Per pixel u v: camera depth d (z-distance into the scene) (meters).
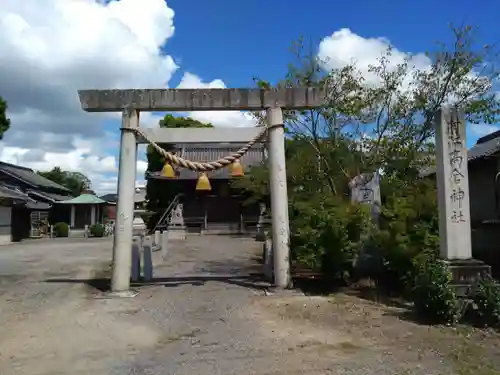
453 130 9.24
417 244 10.21
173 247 24.58
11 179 40.78
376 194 13.48
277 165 11.32
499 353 6.32
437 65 15.72
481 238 15.03
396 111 16.06
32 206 37.72
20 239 35.50
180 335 7.46
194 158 36.03
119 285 10.89
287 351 6.54
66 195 52.31
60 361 6.23
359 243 11.35
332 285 11.53
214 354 6.47
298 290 11.00
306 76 16.11
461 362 5.98
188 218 36.41
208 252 21.73
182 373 5.74
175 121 39.66
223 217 36.59
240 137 12.06
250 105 11.37
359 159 16.20
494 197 16.53
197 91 11.27
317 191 14.94
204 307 9.42
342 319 8.31
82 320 8.44
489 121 14.92
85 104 11.18
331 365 5.94
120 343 7.05
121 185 11.03
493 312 7.59
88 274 14.54
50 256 20.81
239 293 10.80
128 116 11.17
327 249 11.04
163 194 37.09
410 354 6.33
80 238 38.62
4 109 29.41
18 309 9.33
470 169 17.55
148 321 8.36
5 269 15.91
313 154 16.28
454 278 8.54
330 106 15.95
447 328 7.57
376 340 7.01
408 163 15.90
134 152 11.23
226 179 36.06
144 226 35.03
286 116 16.06
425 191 11.64
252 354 6.44
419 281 8.36
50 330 7.78
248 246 25.09
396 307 9.23
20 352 6.62
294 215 12.43
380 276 11.46
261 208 32.56
